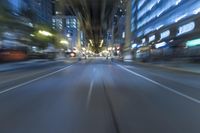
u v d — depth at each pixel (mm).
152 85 19250
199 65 37531
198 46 40344
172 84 19969
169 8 56344
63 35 110062
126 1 116688
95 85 19062
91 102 12008
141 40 88312
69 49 129875
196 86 18781
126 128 7707
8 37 48125
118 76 27344
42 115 9391
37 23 67625
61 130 7492
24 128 7715
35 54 67688
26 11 58781
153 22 71500
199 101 12484
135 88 17453
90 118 8914
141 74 30156
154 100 12719
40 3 85000
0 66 36562
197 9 41188
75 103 11750
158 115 9477
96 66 49062
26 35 55875
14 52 49688
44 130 7508
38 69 38281
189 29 44344
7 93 14969
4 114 9594
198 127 7902
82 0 98188
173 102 12188
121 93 15062
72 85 18984
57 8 112562
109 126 7902
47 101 12297
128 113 9750
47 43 75750
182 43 47438
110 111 10062
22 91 15805
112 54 161375
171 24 54500
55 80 22703
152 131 7449
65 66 48531
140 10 92125
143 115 9453
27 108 10672
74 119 8773
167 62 51375
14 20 47000
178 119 8898
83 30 158250
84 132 7309
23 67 40094
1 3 41156
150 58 67625
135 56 91188
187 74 30047
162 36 61531
